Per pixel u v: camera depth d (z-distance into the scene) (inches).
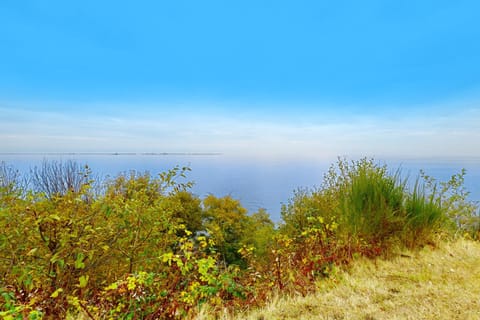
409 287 113.9
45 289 106.7
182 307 103.9
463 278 121.0
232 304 112.0
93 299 108.7
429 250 158.6
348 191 181.8
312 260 137.9
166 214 150.7
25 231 107.6
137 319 98.3
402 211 163.9
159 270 127.5
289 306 103.7
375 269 137.3
